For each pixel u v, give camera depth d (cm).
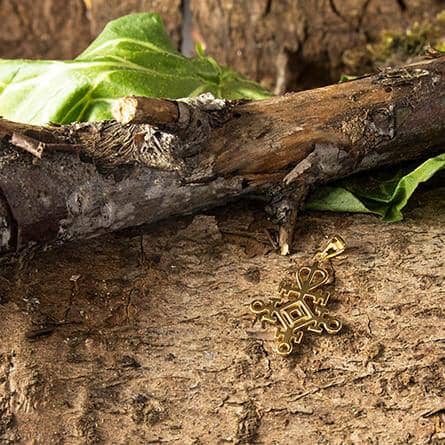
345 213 54
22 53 73
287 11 68
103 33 57
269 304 52
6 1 71
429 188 55
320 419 50
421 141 54
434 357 51
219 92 58
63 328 51
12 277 52
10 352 51
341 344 51
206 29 70
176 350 51
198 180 52
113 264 53
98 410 50
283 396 51
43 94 55
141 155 51
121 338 51
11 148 51
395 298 52
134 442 50
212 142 52
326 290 52
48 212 51
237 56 69
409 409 50
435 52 54
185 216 54
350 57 68
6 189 50
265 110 53
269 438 50
